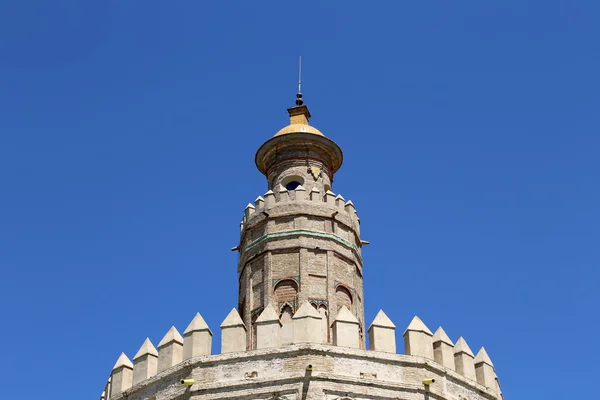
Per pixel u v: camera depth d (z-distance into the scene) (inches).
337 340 1959.9
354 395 1883.6
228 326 2001.7
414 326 2030.0
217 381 1923.0
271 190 2470.5
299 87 2691.9
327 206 2381.9
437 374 1988.2
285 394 1870.1
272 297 2245.3
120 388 2076.8
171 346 2037.4
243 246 2400.3
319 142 2496.3
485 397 2070.6
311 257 2290.8
